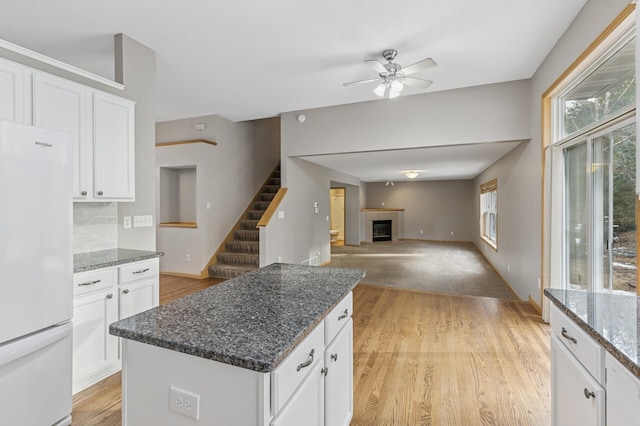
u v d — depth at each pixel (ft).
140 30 8.93
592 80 8.43
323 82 12.66
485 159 18.84
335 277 6.11
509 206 16.10
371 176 30.35
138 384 3.67
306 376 3.93
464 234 35.17
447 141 13.76
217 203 18.71
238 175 20.63
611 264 7.90
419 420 6.19
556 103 10.55
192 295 4.95
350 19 8.39
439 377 7.70
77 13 8.08
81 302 6.97
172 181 19.83
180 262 18.21
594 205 8.55
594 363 3.80
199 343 3.28
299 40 9.46
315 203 20.93
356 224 32.78
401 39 9.38
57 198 5.91
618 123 7.24
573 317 4.28
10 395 5.22
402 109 14.53
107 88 8.68
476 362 8.39
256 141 22.53
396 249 30.09
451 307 12.82
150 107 10.01
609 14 6.68
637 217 5.53
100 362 7.39
